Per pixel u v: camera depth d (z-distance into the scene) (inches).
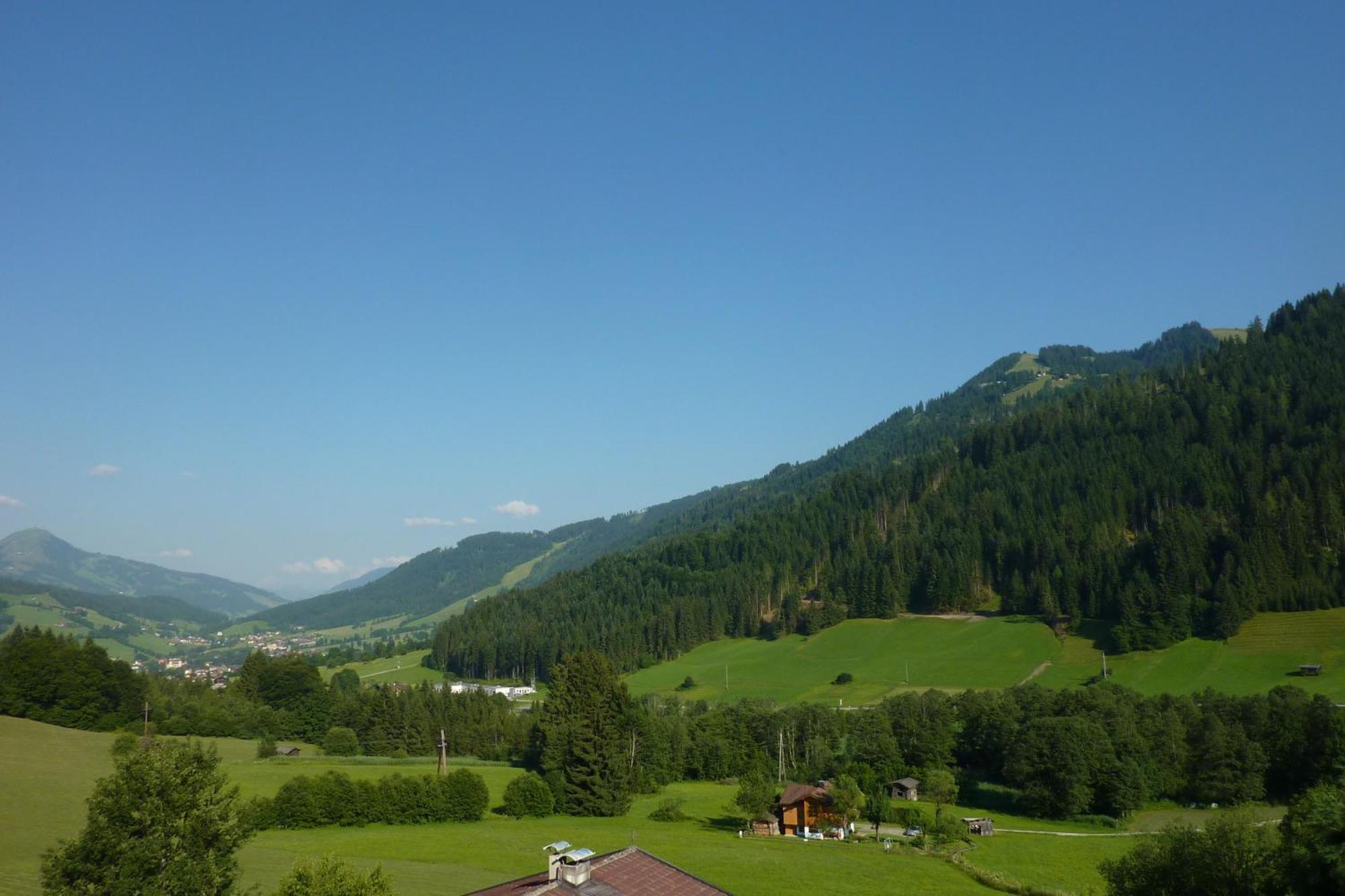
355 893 1245.7
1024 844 3489.2
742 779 4138.8
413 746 5693.9
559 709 4763.8
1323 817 1423.5
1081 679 7298.2
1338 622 7175.2
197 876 1223.5
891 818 3956.7
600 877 1362.0
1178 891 1815.9
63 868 1221.7
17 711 4847.4
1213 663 7022.6
